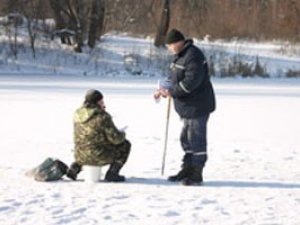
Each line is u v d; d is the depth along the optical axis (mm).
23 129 23859
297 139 22578
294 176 15641
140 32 74062
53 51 61719
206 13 72938
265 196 13336
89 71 59250
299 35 79750
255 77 59438
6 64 59031
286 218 11648
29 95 36969
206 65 14367
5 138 21781
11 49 60656
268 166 17031
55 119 26734
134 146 20094
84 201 12539
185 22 73062
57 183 14219
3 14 62156
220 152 19375
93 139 14172
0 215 11477
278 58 69250
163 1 67812
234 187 14188
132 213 11766
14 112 28953
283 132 24328
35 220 11188
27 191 13328
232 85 49312
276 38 82438
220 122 27031
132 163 17141
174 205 12398
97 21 63844
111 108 31031
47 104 32219
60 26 62906
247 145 20969
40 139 21531
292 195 13461
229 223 11273
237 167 16812
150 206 12273
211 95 14422
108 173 14492
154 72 59531
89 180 14367
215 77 58812
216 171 16188
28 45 61562
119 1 70938
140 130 23938
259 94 41062
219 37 78562
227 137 22875
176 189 13844
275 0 84000
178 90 14172
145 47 66812
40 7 62688
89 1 63688
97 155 14180
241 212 12008
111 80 51375
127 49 65000
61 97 35906
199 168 14352
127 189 13719
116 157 14438
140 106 31953
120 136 14195
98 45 64000
